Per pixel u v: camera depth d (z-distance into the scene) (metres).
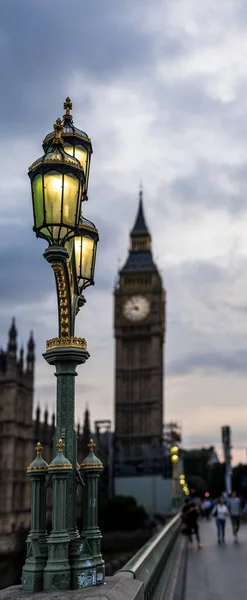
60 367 6.49
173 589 13.82
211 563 20.33
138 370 161.38
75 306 6.87
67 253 6.41
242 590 14.34
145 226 178.62
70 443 6.27
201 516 61.19
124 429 156.88
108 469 123.81
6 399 102.94
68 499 6.10
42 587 5.78
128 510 96.69
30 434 109.31
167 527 20.61
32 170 6.31
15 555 90.62
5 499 97.44
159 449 128.25
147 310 165.12
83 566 5.89
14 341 106.19
